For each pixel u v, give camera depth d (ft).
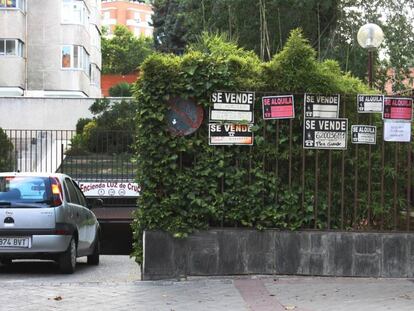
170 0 143.95
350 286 26.37
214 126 28.07
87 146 75.51
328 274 28.04
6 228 31.91
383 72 79.56
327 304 23.22
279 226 28.14
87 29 150.20
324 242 28.12
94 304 23.45
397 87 79.25
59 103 117.29
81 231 35.96
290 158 28.27
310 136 28.35
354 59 78.43
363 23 80.23
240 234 28.07
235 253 28.07
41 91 140.67
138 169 28.22
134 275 33.40
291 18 79.00
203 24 81.82
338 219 28.66
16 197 32.58
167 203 27.84
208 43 32.89
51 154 77.10
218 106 28.07
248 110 28.22
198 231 28.02
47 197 32.71
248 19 79.87
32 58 140.46
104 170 68.23
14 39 132.98
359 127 28.55
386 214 28.81
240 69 28.58
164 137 27.89
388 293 25.12
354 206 28.55
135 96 28.09
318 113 28.48
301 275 28.07
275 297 24.34
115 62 289.33
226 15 82.02
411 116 28.63
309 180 28.63
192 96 27.94
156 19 158.40
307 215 28.35
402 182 28.96
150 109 27.78
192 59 28.07
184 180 27.99
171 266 27.91
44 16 141.18
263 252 28.12
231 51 31.53
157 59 27.89
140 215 27.96
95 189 63.67
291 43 28.73
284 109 28.19
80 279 31.40
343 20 81.15
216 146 28.19
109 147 70.54
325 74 28.58
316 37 81.46
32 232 31.99
